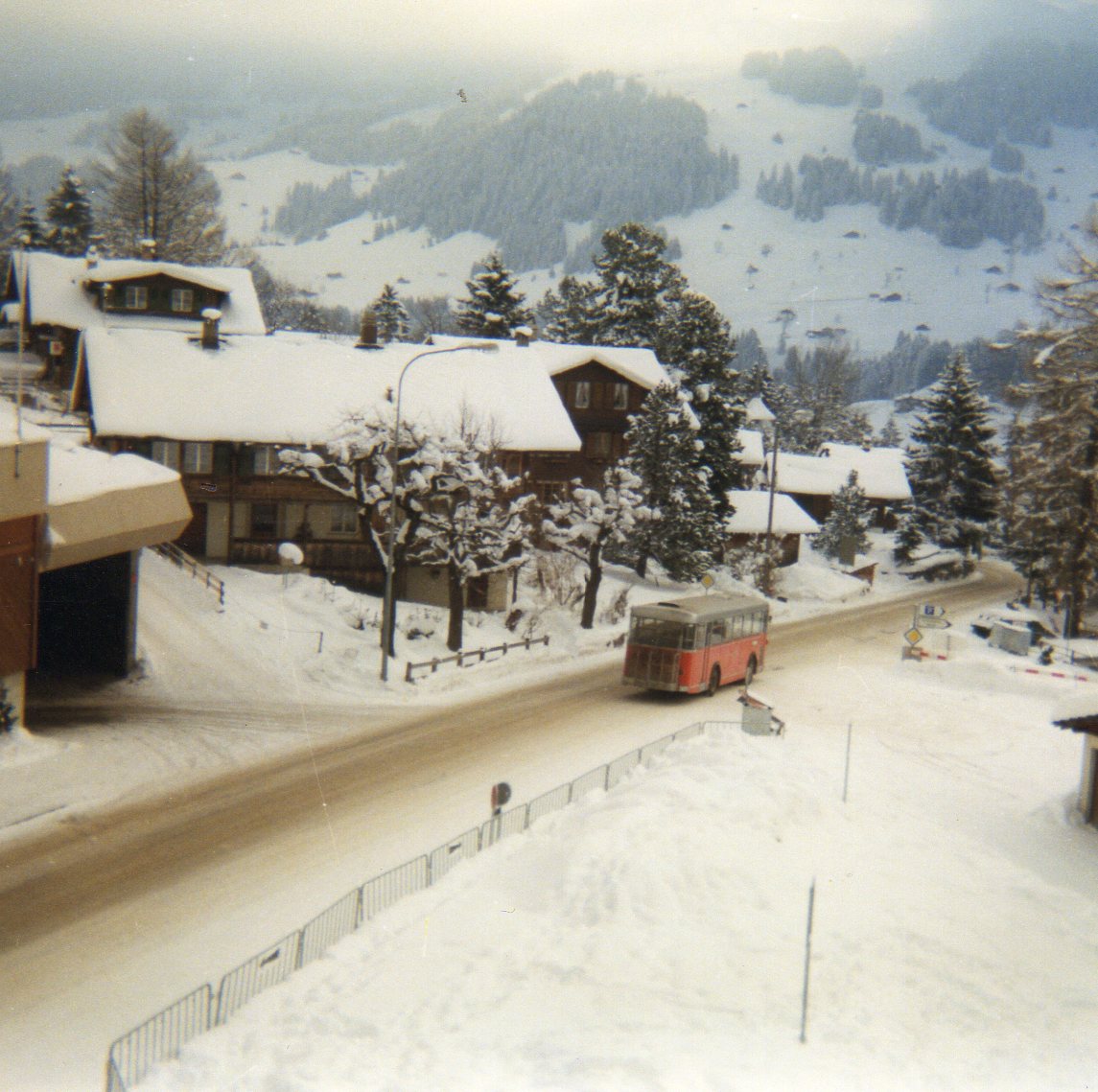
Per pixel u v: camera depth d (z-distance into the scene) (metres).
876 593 75.19
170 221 93.12
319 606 40.62
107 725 26.86
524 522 53.12
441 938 14.57
